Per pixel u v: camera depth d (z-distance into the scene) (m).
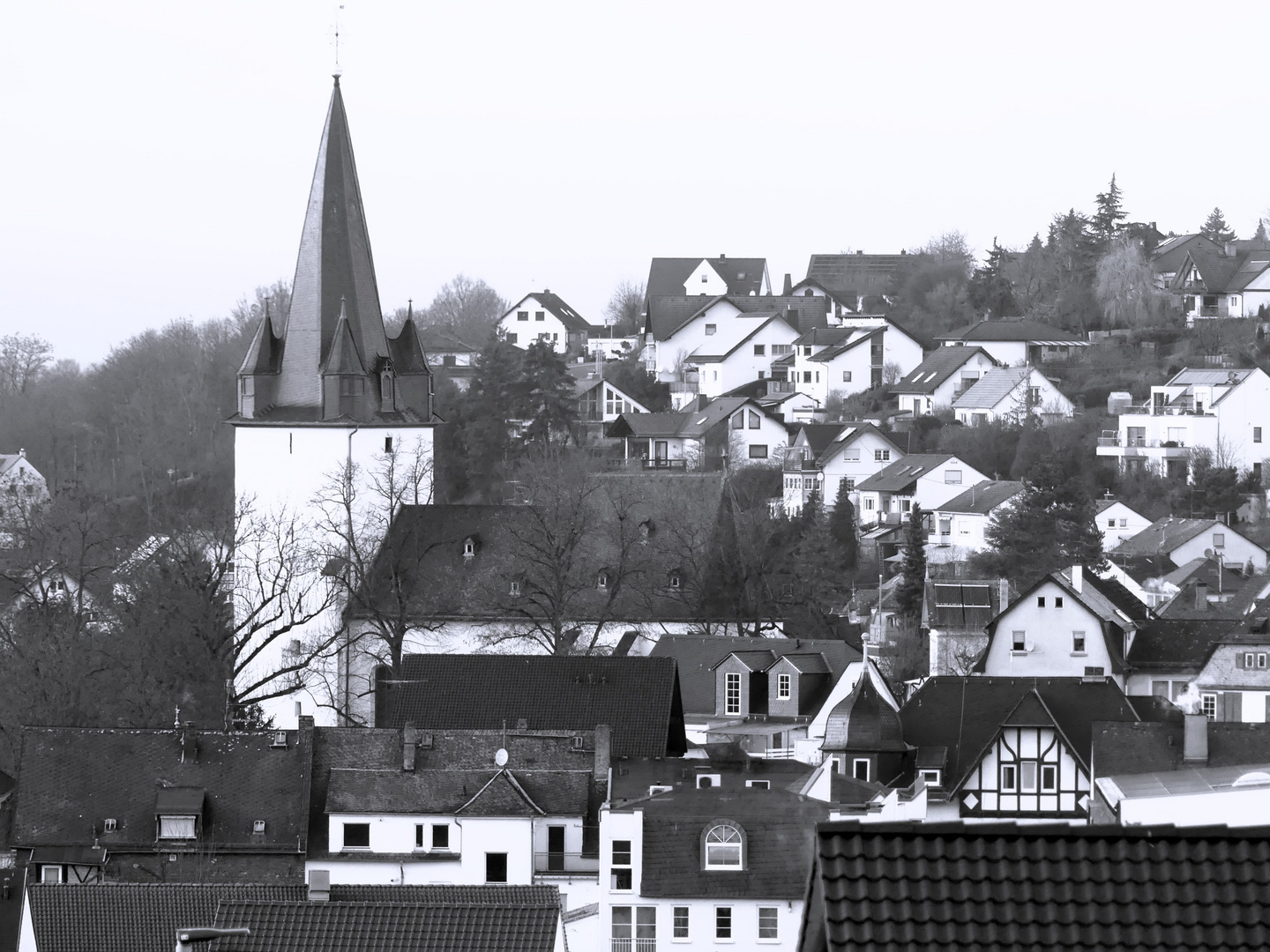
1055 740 143.00
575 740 136.50
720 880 105.44
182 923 97.25
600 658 152.38
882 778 143.38
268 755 136.12
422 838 132.50
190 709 173.75
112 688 178.25
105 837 132.38
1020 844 35.16
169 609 178.75
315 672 178.38
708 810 108.56
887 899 34.53
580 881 130.75
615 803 114.19
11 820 134.00
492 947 77.31
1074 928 34.28
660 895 105.25
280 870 131.12
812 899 35.94
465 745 136.62
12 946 108.50
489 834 131.50
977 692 149.12
